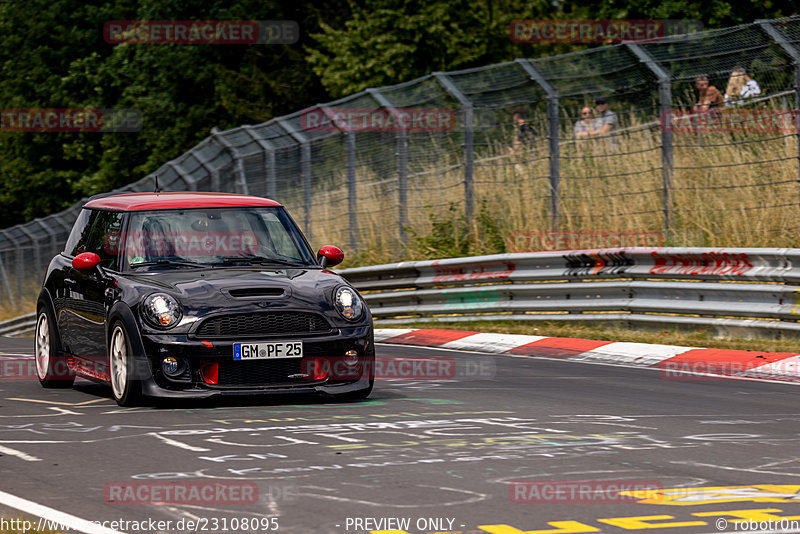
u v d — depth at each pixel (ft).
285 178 192.54
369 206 189.78
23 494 52.19
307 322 79.61
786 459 60.39
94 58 372.99
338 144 192.03
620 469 57.47
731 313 119.85
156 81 350.02
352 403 81.56
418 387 91.25
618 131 167.53
